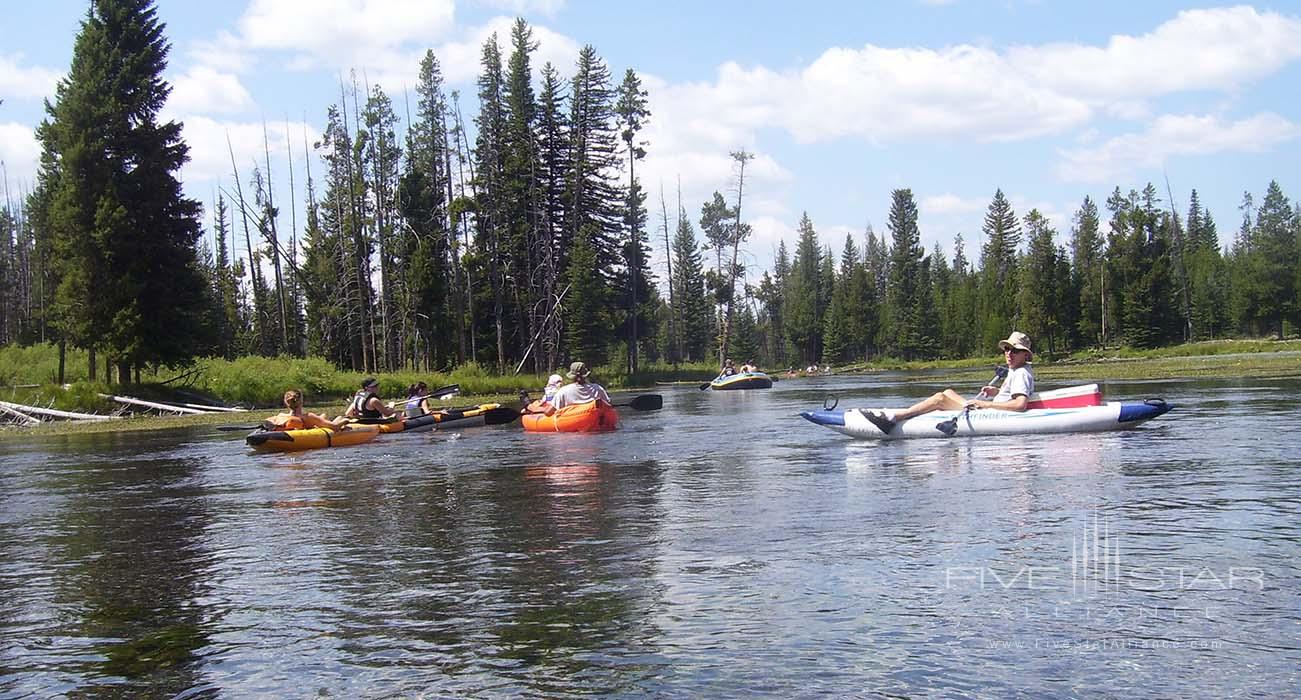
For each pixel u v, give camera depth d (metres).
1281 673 4.47
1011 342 15.08
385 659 5.07
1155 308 87.81
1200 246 118.06
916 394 34.22
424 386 23.08
